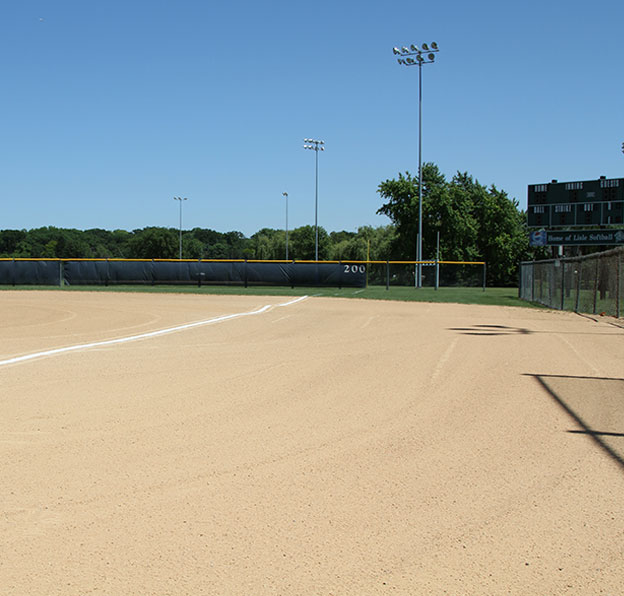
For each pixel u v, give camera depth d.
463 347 11.27
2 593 2.85
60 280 37.31
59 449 4.96
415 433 5.56
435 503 3.95
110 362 9.27
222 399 6.83
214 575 3.03
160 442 5.20
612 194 32.41
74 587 2.91
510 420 6.04
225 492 4.09
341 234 154.00
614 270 23.20
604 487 4.24
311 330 14.02
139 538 3.41
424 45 42.03
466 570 3.10
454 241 63.19
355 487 4.21
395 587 2.94
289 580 2.99
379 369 8.84
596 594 2.89
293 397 6.98
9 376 8.09
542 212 34.00
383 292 34.19
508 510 3.85
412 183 65.06
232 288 35.69
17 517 3.66
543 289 26.02
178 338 12.41
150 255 118.25
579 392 7.34
